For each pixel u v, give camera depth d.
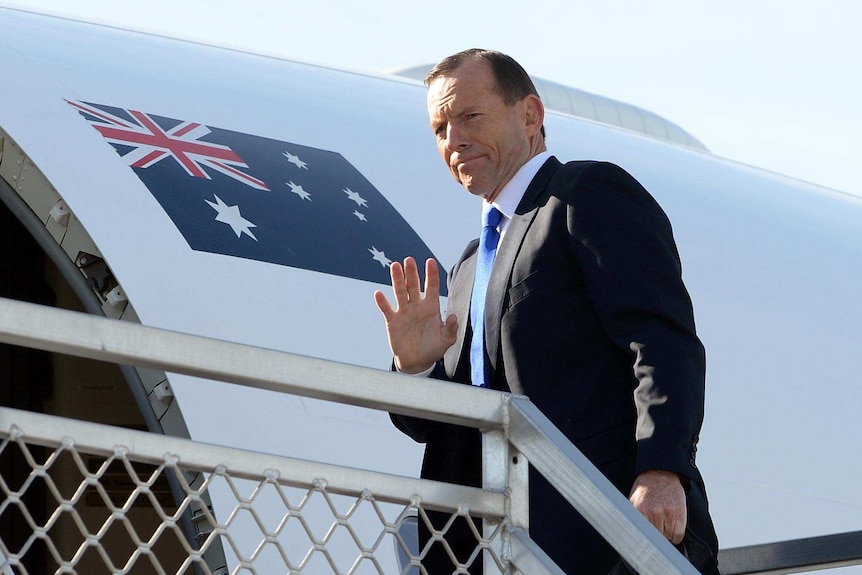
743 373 12.42
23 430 3.23
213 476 3.46
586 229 4.81
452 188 12.21
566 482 3.73
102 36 12.59
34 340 3.24
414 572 7.59
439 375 5.31
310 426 8.62
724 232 14.70
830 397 12.66
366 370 3.71
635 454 4.73
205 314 8.91
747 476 11.38
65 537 14.23
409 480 3.76
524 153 5.20
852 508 11.56
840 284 14.70
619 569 4.39
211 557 7.67
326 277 9.90
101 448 3.32
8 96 9.92
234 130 11.32
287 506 3.54
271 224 10.10
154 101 11.10
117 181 9.52
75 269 8.96
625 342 4.63
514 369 4.87
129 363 3.40
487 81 5.14
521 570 3.83
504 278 4.98
